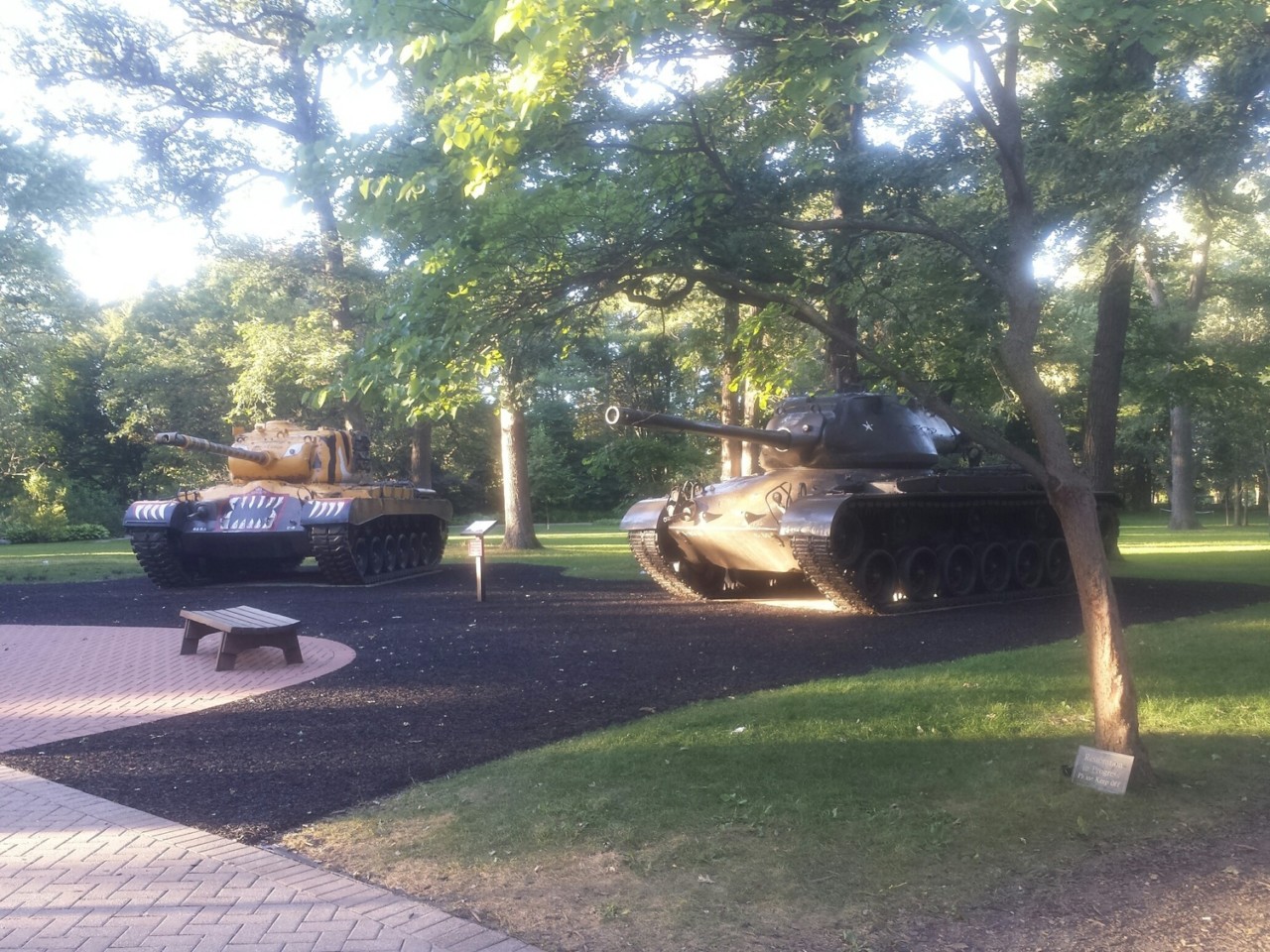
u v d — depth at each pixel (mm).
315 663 10906
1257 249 25078
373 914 4715
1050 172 10461
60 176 21953
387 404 6879
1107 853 5352
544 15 5324
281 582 20500
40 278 27312
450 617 14375
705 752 6984
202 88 24734
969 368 15531
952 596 15352
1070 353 26766
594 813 5867
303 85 25078
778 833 5566
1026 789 6207
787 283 8500
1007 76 7086
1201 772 6594
